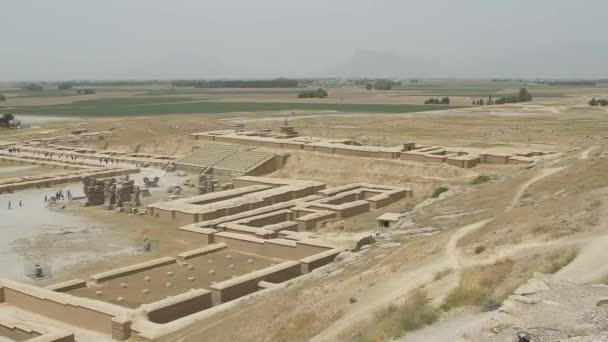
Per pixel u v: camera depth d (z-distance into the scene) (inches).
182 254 1701.5
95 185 2536.9
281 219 2182.6
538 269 805.9
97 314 1211.9
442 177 2689.5
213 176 3221.0
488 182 2075.5
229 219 2094.0
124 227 2146.9
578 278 745.0
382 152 2992.1
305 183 2721.5
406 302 780.6
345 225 2015.3
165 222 2212.1
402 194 2501.2
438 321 705.6
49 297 1306.6
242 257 1752.0
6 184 2834.6
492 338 572.4
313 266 1533.0
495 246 960.9
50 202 2573.8
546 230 954.1
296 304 1000.9
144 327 1123.3
